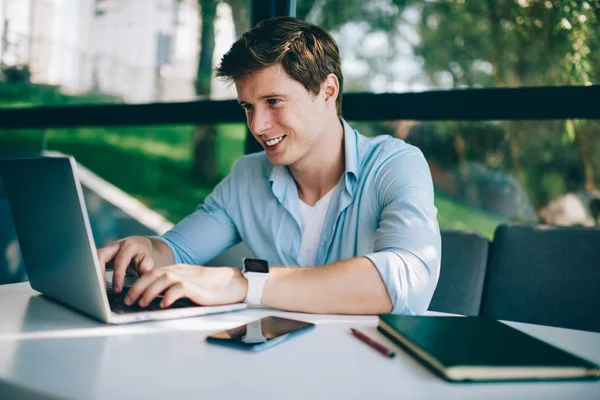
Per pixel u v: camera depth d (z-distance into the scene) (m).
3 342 0.71
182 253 1.37
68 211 0.80
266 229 1.42
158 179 4.95
